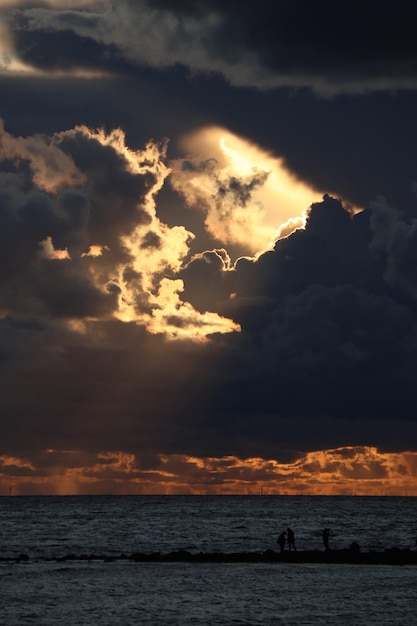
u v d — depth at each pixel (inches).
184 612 2273.6
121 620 2162.9
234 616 2212.1
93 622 2138.3
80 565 3570.4
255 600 2474.2
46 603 2440.9
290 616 2209.6
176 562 3673.7
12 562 3777.1
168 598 2519.7
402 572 3179.1
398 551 3954.2
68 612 2284.7
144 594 2613.2
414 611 2277.3
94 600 2491.4
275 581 2913.4
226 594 2598.4
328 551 3914.9
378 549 4896.7
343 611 2278.5
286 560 3663.9
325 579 2957.7
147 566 3484.3
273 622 2127.2
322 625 2084.2
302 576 3051.2
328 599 2485.2
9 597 2566.4
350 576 3048.7
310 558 3678.6
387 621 2135.8
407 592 2625.5
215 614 2240.4
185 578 3019.2
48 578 3058.6
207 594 2600.9
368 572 3184.1
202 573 3179.1
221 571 3248.0
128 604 2413.9
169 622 2130.9
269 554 3836.1
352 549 3993.6
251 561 3666.3
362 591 2652.6
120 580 2979.8
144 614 2249.0
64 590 2719.0
